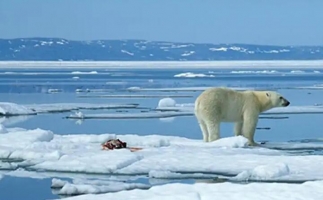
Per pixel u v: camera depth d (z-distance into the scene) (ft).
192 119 129.59
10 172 64.23
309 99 195.62
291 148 82.53
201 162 65.92
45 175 62.39
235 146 77.66
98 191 53.06
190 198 45.01
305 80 388.37
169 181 58.65
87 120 128.16
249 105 81.41
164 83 354.95
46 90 265.75
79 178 60.39
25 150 72.95
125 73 633.61
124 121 125.70
